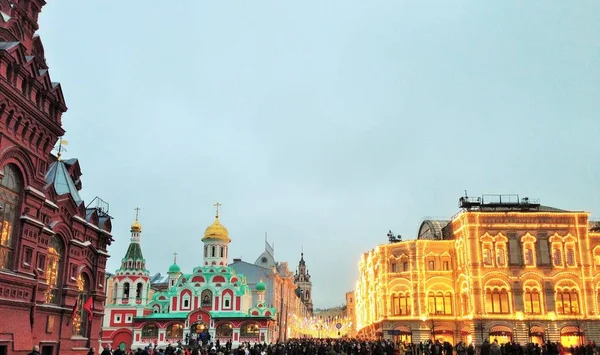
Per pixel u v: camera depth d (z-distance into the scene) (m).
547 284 72.50
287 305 141.25
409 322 76.25
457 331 75.38
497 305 72.06
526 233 74.19
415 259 78.38
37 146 32.25
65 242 35.81
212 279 99.50
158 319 93.75
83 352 37.25
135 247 103.31
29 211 30.95
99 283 41.28
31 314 30.50
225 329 93.62
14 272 29.28
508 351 45.81
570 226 74.44
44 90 32.88
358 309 116.31
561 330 70.75
